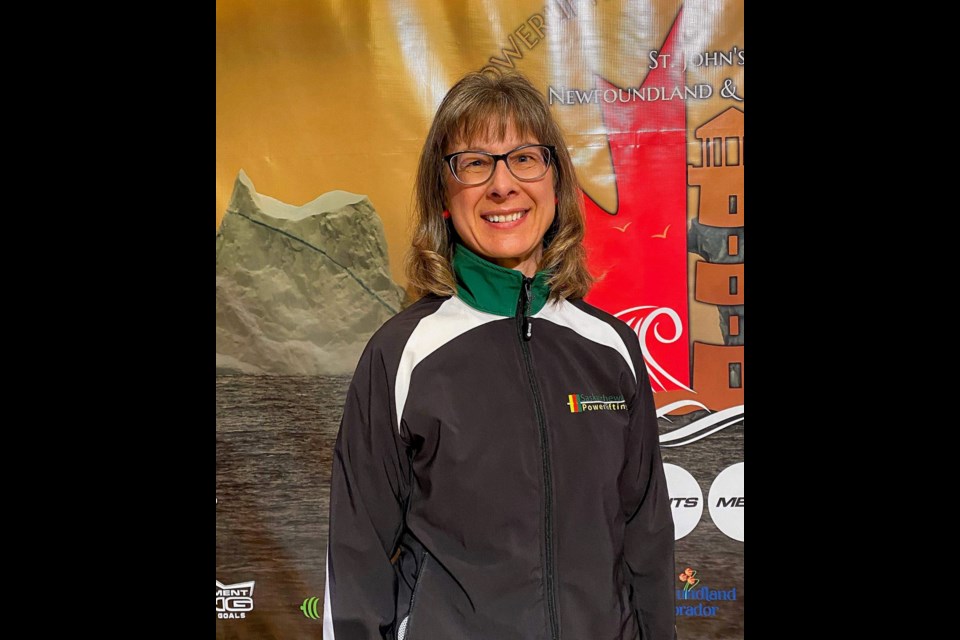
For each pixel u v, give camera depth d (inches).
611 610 51.6
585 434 52.4
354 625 50.7
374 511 52.3
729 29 64.8
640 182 65.6
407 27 66.0
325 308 66.7
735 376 65.7
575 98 65.6
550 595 50.5
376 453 51.9
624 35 65.3
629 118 65.6
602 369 54.5
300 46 66.3
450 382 51.8
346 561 51.5
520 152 52.2
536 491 50.8
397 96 66.2
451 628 49.5
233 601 67.0
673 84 65.2
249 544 66.9
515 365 53.1
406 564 52.1
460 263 54.4
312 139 66.6
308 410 66.9
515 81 54.2
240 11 66.4
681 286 65.7
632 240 65.9
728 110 65.1
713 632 66.2
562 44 65.6
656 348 66.0
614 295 65.9
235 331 66.9
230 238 66.9
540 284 55.1
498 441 50.9
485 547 50.1
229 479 66.9
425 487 51.1
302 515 67.0
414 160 66.2
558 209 55.7
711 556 66.1
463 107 52.6
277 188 66.7
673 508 66.4
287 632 66.9
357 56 66.2
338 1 66.0
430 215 55.1
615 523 52.7
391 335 53.6
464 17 65.8
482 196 52.0
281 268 66.9
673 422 66.1
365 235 66.7
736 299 65.6
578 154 65.9
